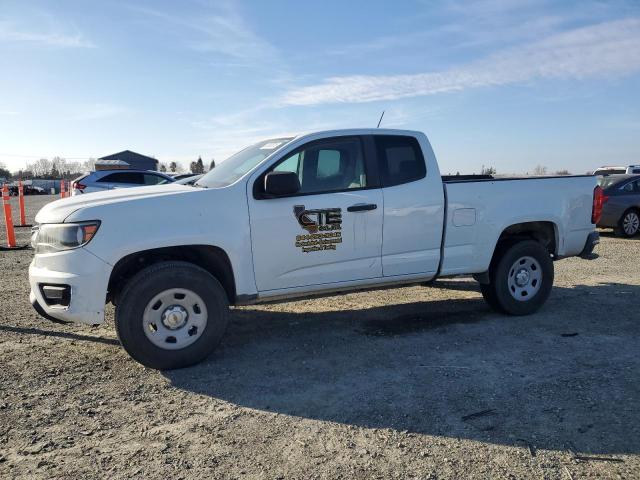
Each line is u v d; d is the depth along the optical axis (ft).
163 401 12.26
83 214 13.57
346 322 18.85
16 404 11.97
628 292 23.56
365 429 10.91
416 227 17.40
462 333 17.43
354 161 16.81
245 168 16.12
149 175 55.01
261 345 16.29
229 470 9.39
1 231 46.91
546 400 12.20
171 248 14.64
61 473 9.27
